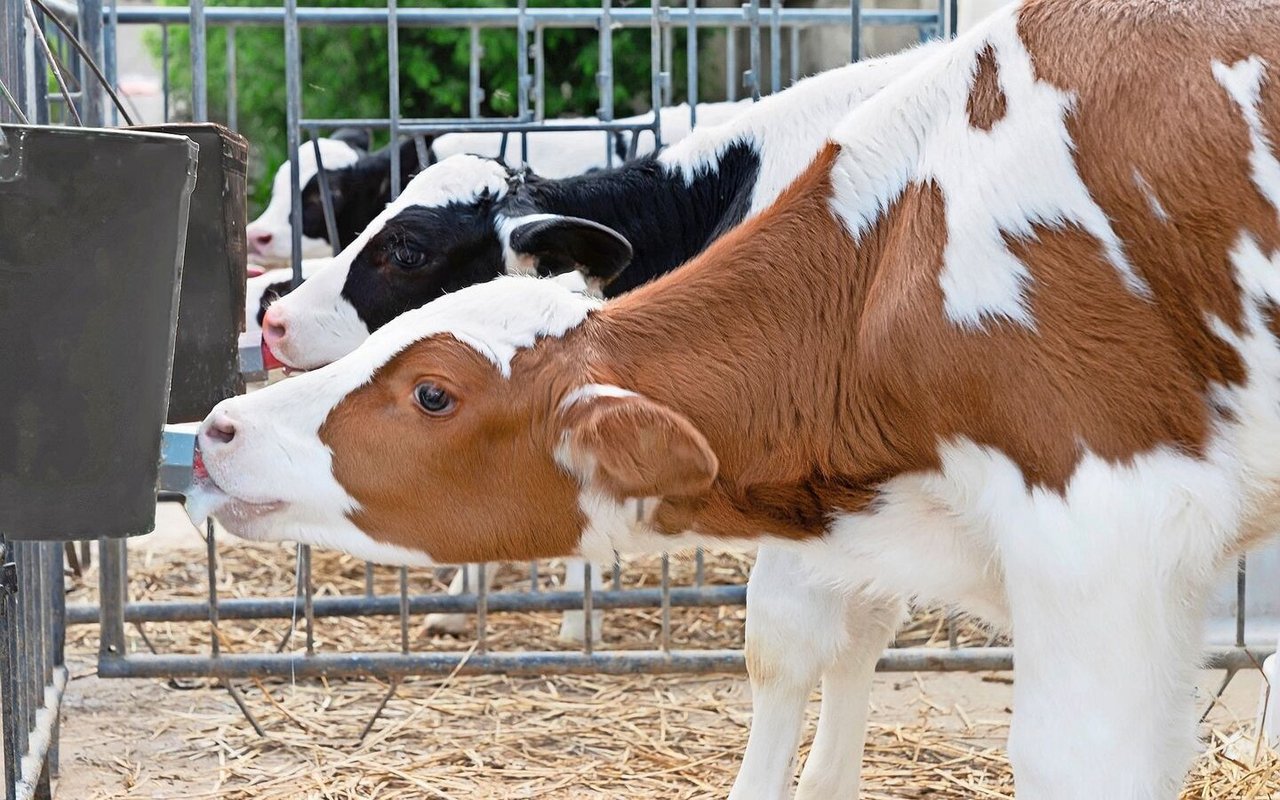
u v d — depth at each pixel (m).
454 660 4.86
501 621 5.95
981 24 2.95
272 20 6.38
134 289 2.66
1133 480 2.62
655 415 2.69
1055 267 2.67
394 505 2.91
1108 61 2.74
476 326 2.91
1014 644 2.72
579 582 5.73
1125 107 2.70
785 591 3.52
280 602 5.35
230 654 5.12
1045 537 2.63
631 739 4.64
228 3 11.73
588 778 4.34
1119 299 2.65
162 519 7.89
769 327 2.93
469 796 4.20
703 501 2.96
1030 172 2.71
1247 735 4.40
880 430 2.85
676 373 2.91
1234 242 2.64
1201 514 2.65
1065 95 2.74
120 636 4.85
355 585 6.50
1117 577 2.60
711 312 2.95
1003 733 4.66
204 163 3.21
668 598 5.01
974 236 2.71
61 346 2.66
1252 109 2.66
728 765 4.42
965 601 3.00
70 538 2.74
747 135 4.26
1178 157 2.65
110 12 5.47
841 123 3.09
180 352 3.27
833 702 3.74
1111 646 2.61
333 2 11.35
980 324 2.68
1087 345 2.64
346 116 11.70
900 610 3.63
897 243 2.83
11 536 2.72
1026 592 2.67
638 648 5.62
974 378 2.69
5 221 2.60
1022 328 2.66
